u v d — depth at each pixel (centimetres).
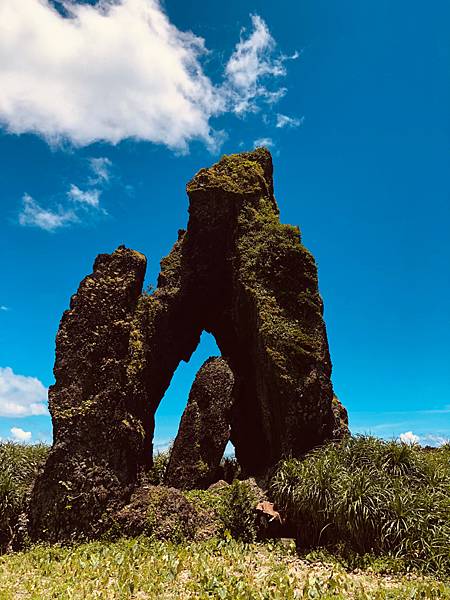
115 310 1116
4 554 924
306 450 1098
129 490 1030
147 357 1172
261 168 1438
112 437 1036
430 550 789
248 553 880
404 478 928
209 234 1333
